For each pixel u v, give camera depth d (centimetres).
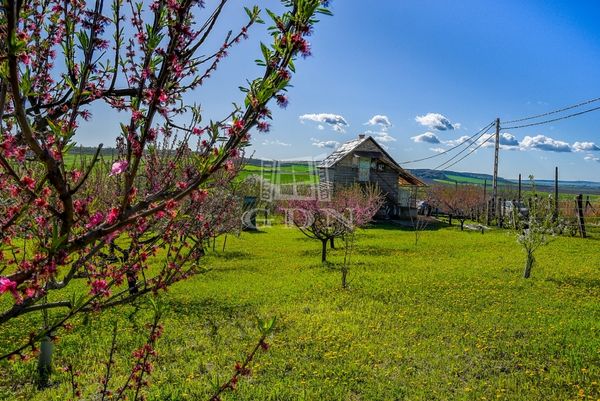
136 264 334
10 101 258
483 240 3122
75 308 245
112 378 813
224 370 870
